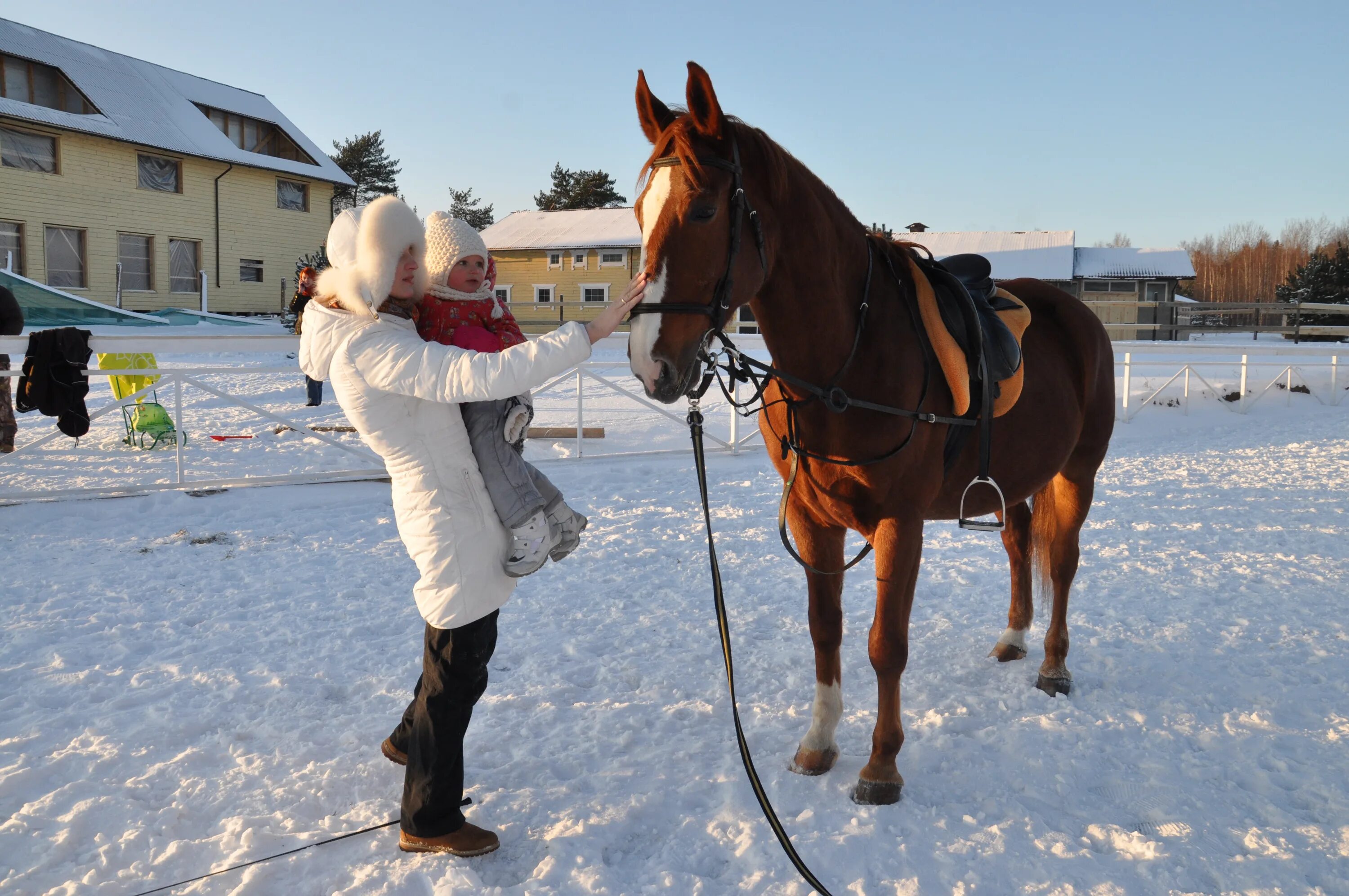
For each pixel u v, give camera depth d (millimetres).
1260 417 12211
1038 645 3945
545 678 3539
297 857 2352
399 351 2146
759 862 2346
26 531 5695
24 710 3195
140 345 6395
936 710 3262
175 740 3000
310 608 4348
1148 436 10711
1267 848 2387
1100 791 2727
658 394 2184
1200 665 3641
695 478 7766
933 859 2367
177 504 6406
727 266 2273
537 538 2322
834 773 2842
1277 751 2922
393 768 2824
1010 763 2873
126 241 23000
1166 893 2211
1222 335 28156
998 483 3148
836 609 2893
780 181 2420
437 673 2324
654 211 2244
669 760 2904
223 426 10234
